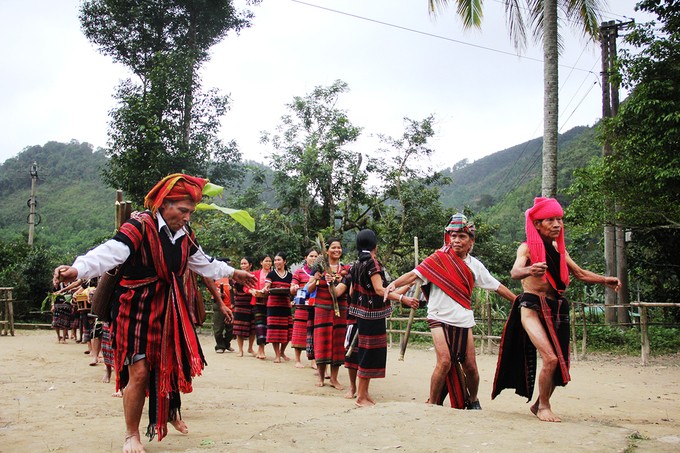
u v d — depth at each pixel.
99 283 3.35
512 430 3.52
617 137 12.26
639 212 12.12
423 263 4.76
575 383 7.33
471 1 13.04
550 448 3.09
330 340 6.86
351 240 20.41
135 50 23.00
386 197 19.81
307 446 3.14
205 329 17.27
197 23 23.52
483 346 11.70
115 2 21.75
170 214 3.38
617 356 11.22
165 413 3.26
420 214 19.05
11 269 20.64
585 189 13.35
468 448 3.09
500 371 4.44
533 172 56.03
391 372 8.45
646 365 9.48
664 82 11.16
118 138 19.05
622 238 15.68
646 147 11.64
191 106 20.59
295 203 19.34
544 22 12.16
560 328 4.25
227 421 4.34
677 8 11.70
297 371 8.33
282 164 19.31
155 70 19.98
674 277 17.61
